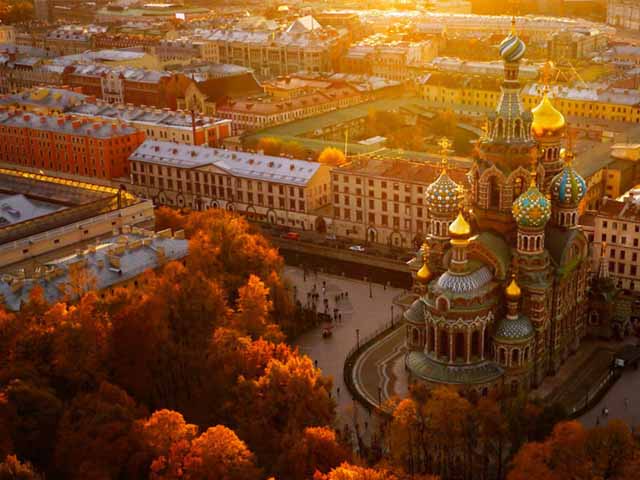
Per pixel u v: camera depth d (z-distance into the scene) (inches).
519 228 6958.7
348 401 7057.1
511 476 5172.2
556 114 7485.2
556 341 7303.2
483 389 6752.0
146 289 7234.3
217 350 6471.5
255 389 5969.5
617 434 5191.9
